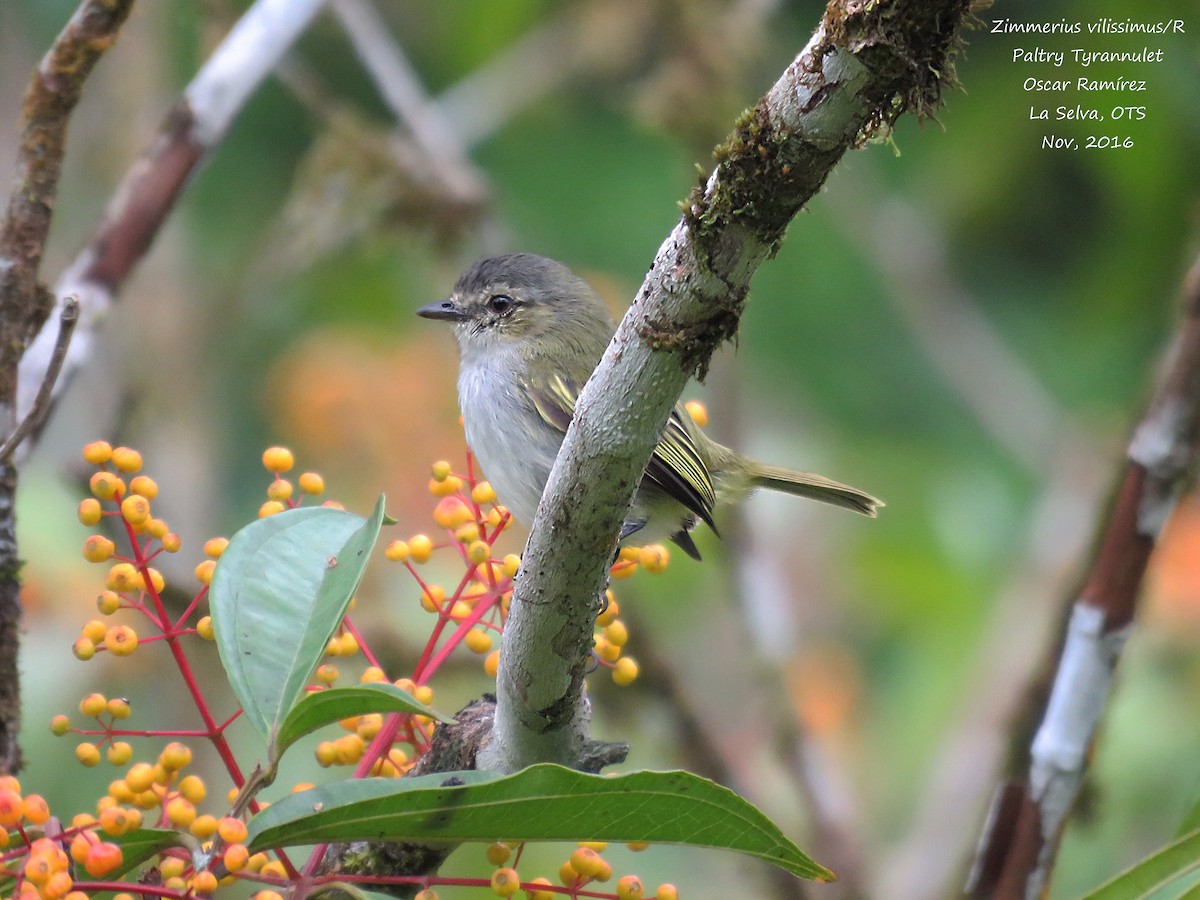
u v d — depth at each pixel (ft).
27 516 33.68
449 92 44.50
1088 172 43.68
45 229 19.71
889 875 35.06
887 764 39.42
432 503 37.27
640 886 15.52
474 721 18.21
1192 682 34.04
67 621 33.27
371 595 33.83
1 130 39.78
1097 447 39.99
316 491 17.78
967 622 40.14
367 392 38.47
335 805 14.24
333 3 39.96
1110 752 33.37
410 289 46.96
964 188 44.42
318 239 40.29
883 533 42.34
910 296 43.83
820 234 47.34
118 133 40.68
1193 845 17.72
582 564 15.71
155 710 34.50
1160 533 21.33
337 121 40.11
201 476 38.52
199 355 39.68
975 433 47.24
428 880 15.10
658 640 34.40
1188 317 21.30
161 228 24.81
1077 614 21.65
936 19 12.42
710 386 40.34
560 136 48.49
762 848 15.06
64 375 23.11
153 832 14.89
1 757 19.13
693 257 13.94
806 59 12.85
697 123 42.06
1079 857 33.12
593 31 44.11
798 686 37.83
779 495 44.06
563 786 14.32
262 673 15.51
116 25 19.27
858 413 47.37
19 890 13.92
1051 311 45.83
